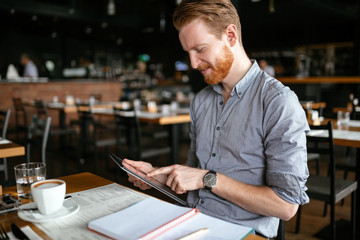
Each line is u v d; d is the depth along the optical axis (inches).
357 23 357.1
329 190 74.1
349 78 255.8
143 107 172.7
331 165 71.3
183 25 37.4
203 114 45.5
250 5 309.0
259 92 39.5
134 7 384.8
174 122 123.3
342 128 90.8
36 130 140.9
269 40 457.4
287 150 35.1
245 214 39.0
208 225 28.9
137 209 31.4
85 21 353.4
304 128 36.1
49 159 173.2
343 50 410.6
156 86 370.9
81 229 28.2
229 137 40.6
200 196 42.2
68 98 203.3
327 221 95.9
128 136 147.9
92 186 40.5
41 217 29.9
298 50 429.7
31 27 405.7
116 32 441.4
